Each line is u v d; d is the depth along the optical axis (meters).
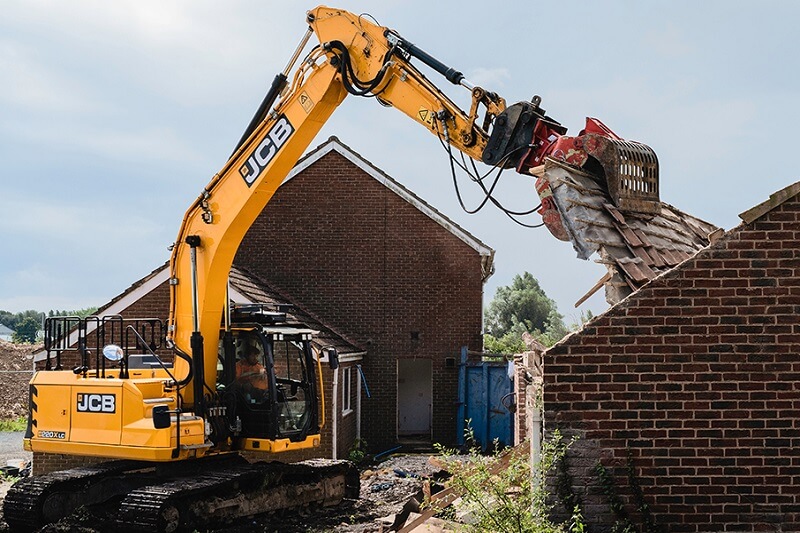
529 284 71.69
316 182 25.05
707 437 8.85
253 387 14.87
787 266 8.90
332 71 13.07
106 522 13.82
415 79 12.11
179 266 14.61
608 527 8.84
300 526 14.70
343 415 21.44
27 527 14.06
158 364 15.44
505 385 24.08
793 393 8.83
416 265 24.83
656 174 10.30
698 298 8.93
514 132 10.73
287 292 24.89
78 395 14.37
